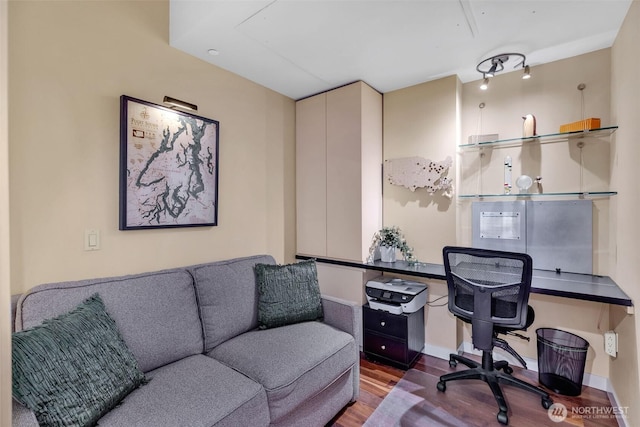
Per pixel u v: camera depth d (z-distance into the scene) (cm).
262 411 135
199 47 212
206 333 179
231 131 249
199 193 221
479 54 228
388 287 256
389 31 198
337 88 283
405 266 266
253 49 216
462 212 273
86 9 167
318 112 296
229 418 122
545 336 232
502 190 257
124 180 180
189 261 218
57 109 157
